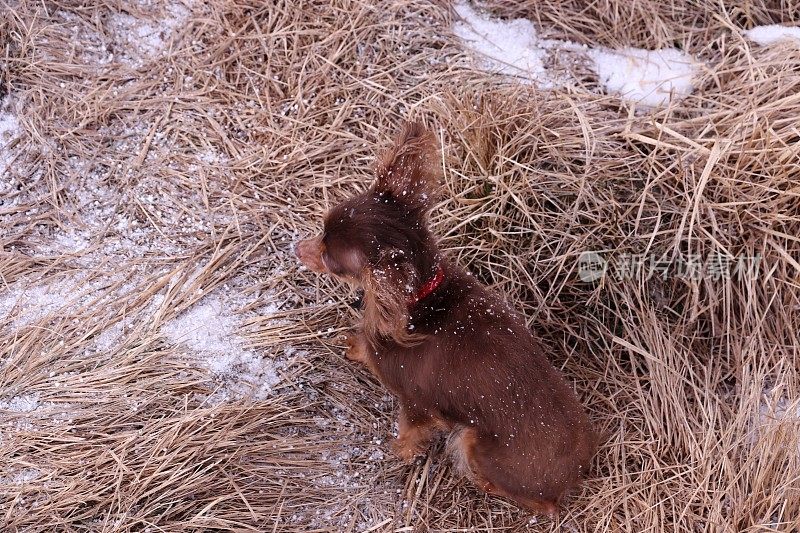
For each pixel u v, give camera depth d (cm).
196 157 181
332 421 170
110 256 173
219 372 169
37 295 170
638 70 189
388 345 161
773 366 172
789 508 161
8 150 177
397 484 169
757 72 182
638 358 175
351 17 190
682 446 169
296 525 164
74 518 158
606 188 178
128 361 167
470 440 162
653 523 164
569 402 161
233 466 164
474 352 160
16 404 163
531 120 178
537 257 177
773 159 173
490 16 194
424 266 158
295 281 176
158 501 160
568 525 167
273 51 188
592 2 194
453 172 178
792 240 173
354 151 183
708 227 175
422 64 189
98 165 179
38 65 182
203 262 175
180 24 188
